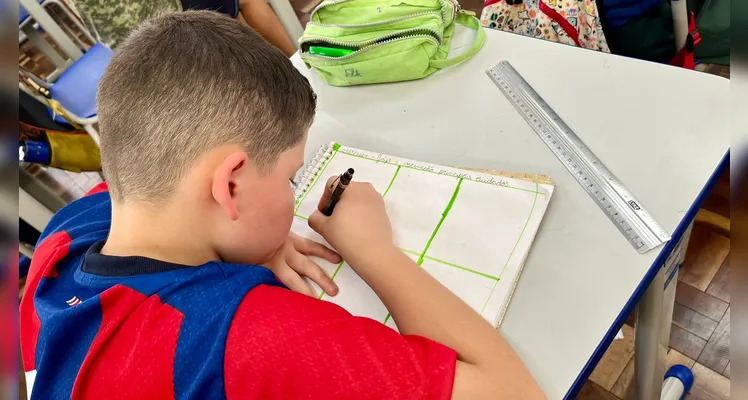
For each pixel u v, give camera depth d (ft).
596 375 4.16
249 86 1.80
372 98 3.30
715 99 2.68
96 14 4.59
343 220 2.43
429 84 3.26
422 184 2.66
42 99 5.42
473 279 2.23
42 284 1.96
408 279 2.18
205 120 1.75
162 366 1.61
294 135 1.98
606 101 2.82
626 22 3.89
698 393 3.95
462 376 1.77
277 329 1.64
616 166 2.53
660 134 2.60
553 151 2.67
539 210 2.39
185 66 1.77
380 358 1.68
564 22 3.73
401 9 3.32
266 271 1.90
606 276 2.17
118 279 1.76
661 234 2.24
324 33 3.36
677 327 4.24
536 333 2.07
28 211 5.06
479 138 2.85
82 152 5.50
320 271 2.41
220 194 1.78
